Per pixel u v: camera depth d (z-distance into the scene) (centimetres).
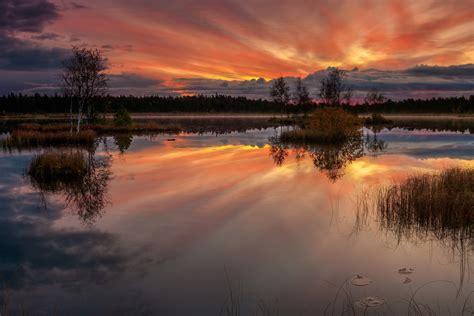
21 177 1681
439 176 1253
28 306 590
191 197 1263
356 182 1481
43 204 1217
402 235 866
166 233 910
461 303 562
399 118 9338
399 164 1967
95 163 2098
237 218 1019
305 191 1330
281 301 582
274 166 1927
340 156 2316
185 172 1767
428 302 568
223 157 2314
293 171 1762
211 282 650
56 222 1021
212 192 1334
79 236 907
